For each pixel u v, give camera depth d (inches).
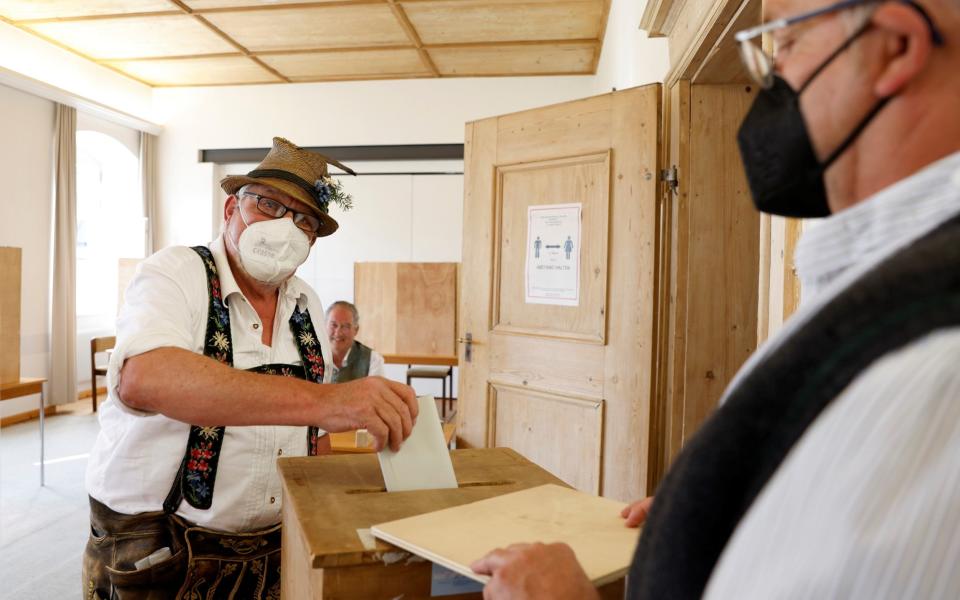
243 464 50.7
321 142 262.8
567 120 106.0
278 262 52.4
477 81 252.8
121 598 48.6
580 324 104.6
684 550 15.6
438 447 36.6
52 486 151.3
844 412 12.3
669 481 18.2
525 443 112.3
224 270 53.5
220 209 274.8
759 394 14.6
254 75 252.8
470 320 120.9
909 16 14.8
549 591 20.0
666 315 97.7
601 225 101.7
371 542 26.0
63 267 229.5
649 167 96.0
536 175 111.4
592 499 31.6
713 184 92.7
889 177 16.1
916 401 11.4
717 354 93.7
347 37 207.2
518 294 114.3
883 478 11.3
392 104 258.4
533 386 110.7
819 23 16.9
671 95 96.4
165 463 49.0
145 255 267.0
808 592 11.6
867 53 15.8
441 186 262.7
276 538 52.2
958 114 15.2
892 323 12.6
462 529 26.7
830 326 13.6
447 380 266.2
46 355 227.9
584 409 103.5
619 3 149.7
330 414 36.8
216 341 51.0
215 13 189.8
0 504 139.7
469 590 26.7
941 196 14.2
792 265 52.6
